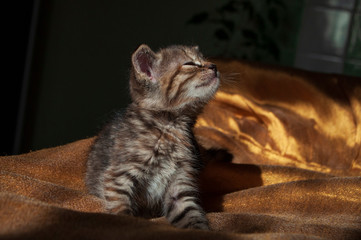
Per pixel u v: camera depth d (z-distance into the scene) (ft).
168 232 1.80
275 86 2.88
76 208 2.12
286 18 4.48
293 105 2.84
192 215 2.12
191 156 2.30
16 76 3.85
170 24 4.35
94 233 1.77
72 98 4.28
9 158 2.37
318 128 2.77
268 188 2.27
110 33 4.29
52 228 1.77
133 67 2.33
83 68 4.28
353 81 2.90
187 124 2.34
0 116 3.79
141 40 4.33
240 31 4.44
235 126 2.82
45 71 4.21
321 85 2.86
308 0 4.47
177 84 2.34
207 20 4.37
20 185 2.12
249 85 2.87
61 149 2.56
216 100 2.84
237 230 1.99
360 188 2.23
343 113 2.79
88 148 2.54
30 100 4.17
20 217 1.81
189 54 2.40
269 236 1.82
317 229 1.96
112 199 2.17
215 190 2.47
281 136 2.75
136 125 2.28
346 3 4.45
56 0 4.18
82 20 4.25
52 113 4.25
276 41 4.49
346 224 2.05
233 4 4.42
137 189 2.25
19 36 3.79
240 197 2.27
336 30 4.48
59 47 4.23
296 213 2.19
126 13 4.29
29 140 4.20
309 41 4.50
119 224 1.84
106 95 4.32
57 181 2.38
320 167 2.72
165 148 2.26
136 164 2.22
